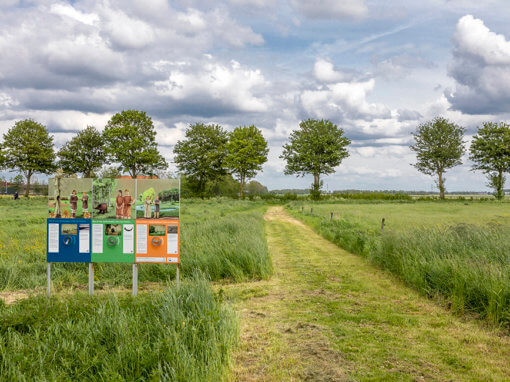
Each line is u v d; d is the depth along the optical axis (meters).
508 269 6.11
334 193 77.94
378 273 9.16
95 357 3.51
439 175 75.62
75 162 74.06
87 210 6.52
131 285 7.81
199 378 3.45
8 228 16.34
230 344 4.32
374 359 4.19
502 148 68.25
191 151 76.62
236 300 6.67
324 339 4.79
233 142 74.62
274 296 7.05
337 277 8.73
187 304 5.00
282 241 15.41
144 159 67.38
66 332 4.14
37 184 81.38
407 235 9.91
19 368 3.31
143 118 69.06
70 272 8.27
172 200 6.52
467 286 6.09
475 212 34.66
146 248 6.48
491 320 5.40
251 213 28.77
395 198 68.06
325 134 81.06
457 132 74.69
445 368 3.99
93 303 5.55
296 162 81.25
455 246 8.29
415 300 6.72
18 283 7.62
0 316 4.80
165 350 3.67
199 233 12.20
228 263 8.64
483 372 3.89
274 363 4.05
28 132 68.62
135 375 3.35
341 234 14.89
